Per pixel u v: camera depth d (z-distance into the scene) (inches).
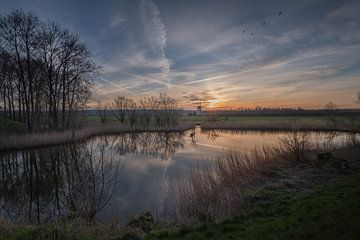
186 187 406.9
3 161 760.3
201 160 736.3
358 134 1186.0
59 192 459.8
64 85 1241.4
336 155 526.3
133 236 216.1
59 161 753.6
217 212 266.5
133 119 2042.3
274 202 275.9
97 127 1558.8
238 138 1320.1
